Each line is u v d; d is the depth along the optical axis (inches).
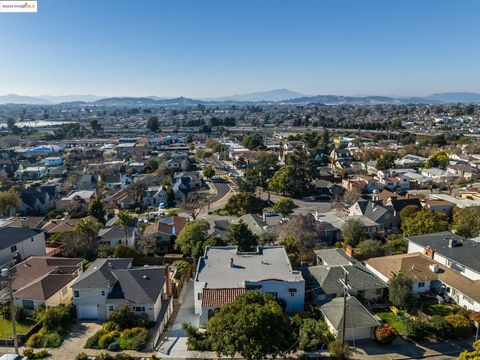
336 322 1301.7
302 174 3609.7
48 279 1571.1
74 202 3198.8
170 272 1820.9
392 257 1795.0
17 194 3157.0
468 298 1457.9
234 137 7760.8
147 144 6525.6
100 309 1437.0
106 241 2220.7
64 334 1336.1
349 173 4426.7
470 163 4441.4
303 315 1401.3
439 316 1350.9
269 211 2871.6
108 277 1498.5
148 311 1414.9
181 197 3491.6
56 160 5162.4
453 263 1686.8
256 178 3846.0
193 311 1526.8
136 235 2327.8
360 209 2645.2
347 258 1787.6
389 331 1257.4
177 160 5019.7
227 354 1083.9
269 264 1641.2
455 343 1277.1
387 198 2871.6
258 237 2105.1
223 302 1364.4
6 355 1074.1
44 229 2479.1
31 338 1275.8
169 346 1267.2
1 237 1936.5
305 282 1596.9
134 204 3331.7
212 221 2674.7
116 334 1298.0
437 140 6087.6
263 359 1096.8
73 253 2063.2
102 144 6914.4
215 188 3932.1
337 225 2378.2
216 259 1707.7
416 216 2226.9
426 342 1283.2
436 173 4042.8
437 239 1886.1
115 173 4347.9
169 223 2522.1
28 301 1477.6
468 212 2261.3
